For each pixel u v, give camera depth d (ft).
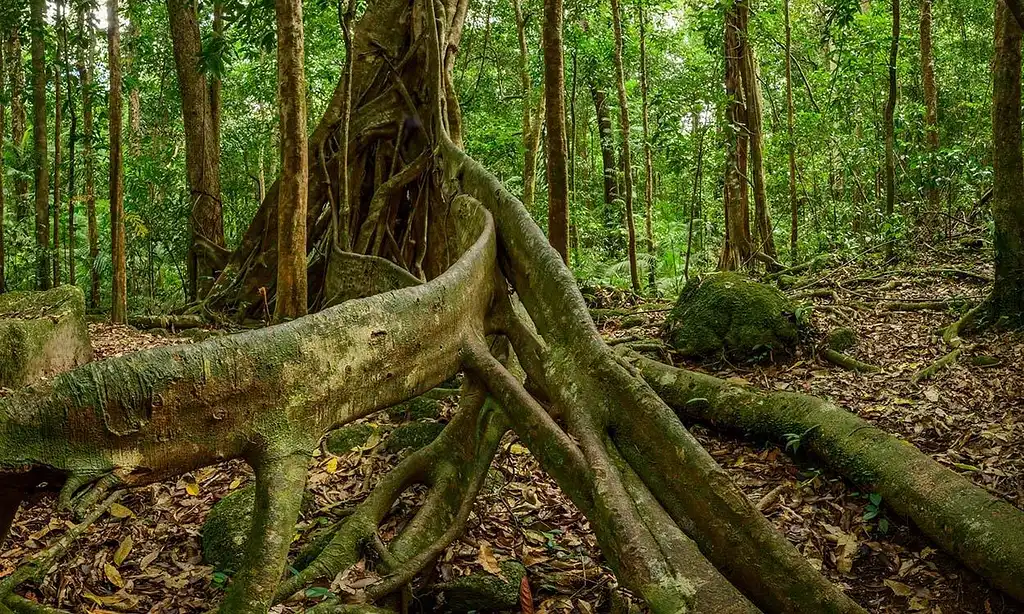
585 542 14.83
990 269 33.17
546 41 28.30
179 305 42.19
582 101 70.79
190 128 41.29
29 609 12.62
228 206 58.08
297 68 23.13
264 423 10.12
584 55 54.03
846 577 14.06
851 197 53.88
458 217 20.04
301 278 23.84
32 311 25.02
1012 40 23.61
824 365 23.44
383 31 31.76
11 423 8.10
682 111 45.78
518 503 16.06
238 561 14.15
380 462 17.46
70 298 25.49
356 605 11.62
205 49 35.19
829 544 14.92
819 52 62.59
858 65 46.16
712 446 19.01
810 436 17.10
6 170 48.37
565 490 12.16
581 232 57.82
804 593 10.50
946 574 13.62
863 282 34.40
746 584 11.00
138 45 52.31
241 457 10.11
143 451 8.93
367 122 30.89
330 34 53.01
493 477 16.60
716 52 44.11
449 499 14.20
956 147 43.98
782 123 54.80
